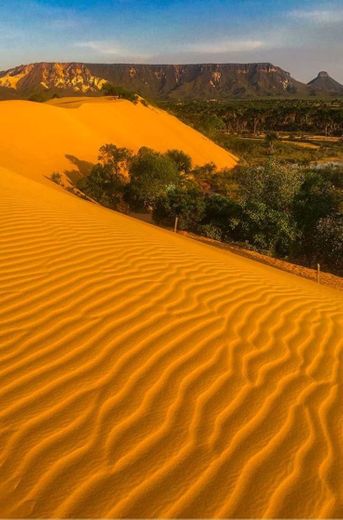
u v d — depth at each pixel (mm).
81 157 41281
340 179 36688
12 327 4953
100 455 3234
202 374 4473
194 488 3039
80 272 6832
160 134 58219
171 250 9344
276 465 3320
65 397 3854
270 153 70812
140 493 2951
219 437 3566
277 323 6207
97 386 4062
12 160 34281
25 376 4098
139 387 4121
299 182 22891
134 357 4629
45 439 3336
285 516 2893
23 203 11344
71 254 7645
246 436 3613
